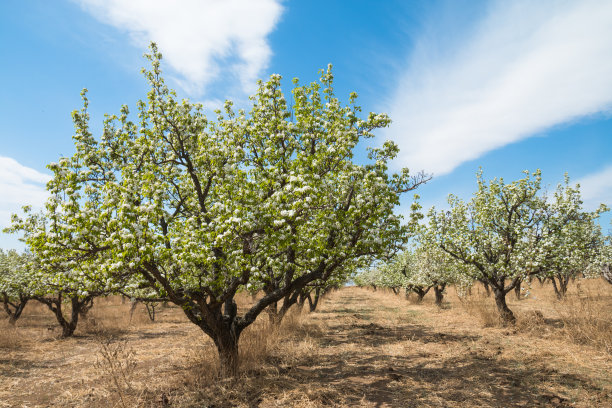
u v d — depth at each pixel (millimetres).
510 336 13227
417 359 10570
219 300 8734
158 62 9508
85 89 9023
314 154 9500
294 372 9148
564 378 8094
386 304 31156
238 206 7594
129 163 9297
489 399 7090
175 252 8047
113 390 8211
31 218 7246
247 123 10406
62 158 6980
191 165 9477
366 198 8164
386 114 9531
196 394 7531
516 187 16156
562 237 15367
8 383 9406
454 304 25422
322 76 11102
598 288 27250
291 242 7875
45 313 26984
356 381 8461
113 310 26016
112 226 6441
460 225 16750
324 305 31594
